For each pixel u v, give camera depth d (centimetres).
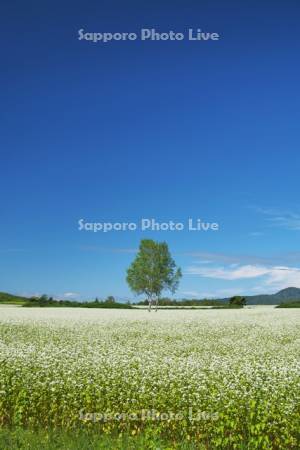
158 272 8000
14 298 11156
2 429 1207
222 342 2744
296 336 3036
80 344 2538
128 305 9300
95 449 1050
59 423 1302
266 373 1622
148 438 1100
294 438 1124
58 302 9406
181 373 1586
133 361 1825
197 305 10094
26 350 2100
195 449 1103
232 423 1141
